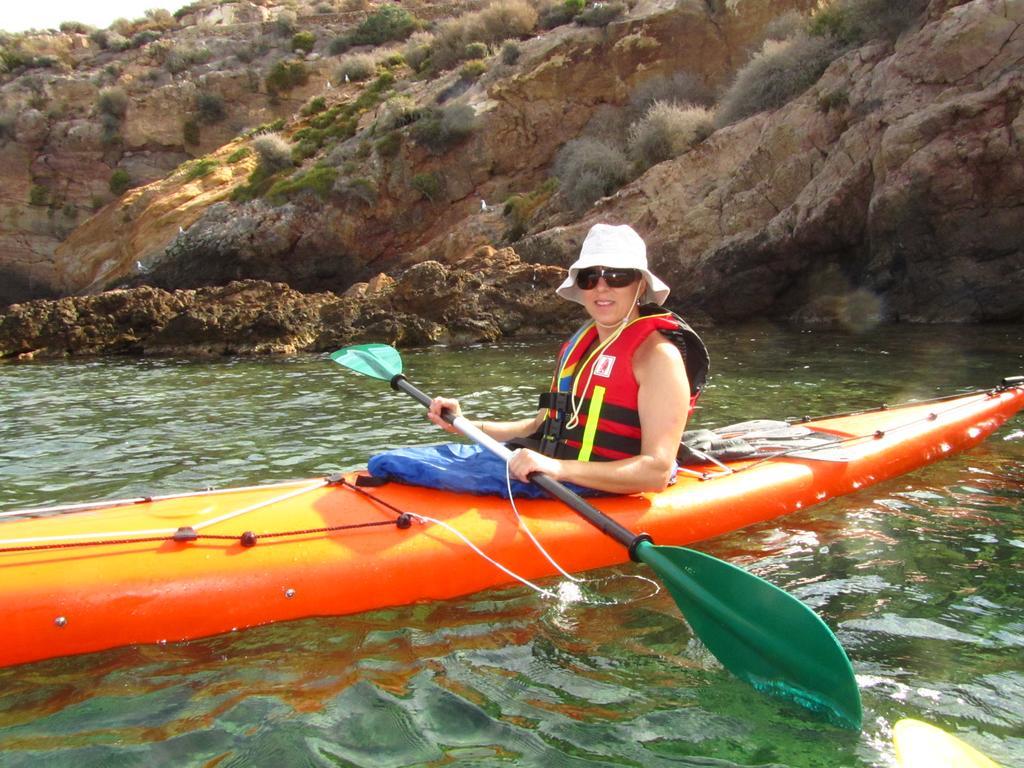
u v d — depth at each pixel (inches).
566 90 786.2
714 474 147.5
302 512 119.6
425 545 116.1
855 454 164.6
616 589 119.8
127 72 1258.6
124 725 88.4
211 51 1269.7
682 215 613.6
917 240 501.4
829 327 518.6
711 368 356.2
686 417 121.2
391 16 1227.2
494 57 865.5
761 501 143.6
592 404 123.9
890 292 534.6
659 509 131.6
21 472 204.4
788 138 573.6
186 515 116.9
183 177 962.1
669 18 759.7
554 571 121.7
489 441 126.6
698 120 669.3
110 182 1172.5
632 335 122.1
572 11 916.6
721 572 98.4
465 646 104.3
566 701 93.0
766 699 93.3
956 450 186.5
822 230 534.6
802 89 609.3
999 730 86.2
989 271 491.8
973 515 148.6
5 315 555.8
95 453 223.8
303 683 96.0
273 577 108.6
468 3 1311.5
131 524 113.1
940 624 109.1
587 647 104.5
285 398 313.7
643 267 121.9
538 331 575.2
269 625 107.1
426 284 562.9
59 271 1015.0
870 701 91.6
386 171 802.2
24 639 97.3
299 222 796.6
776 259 561.6
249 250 798.5
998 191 470.0
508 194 792.9
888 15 554.9
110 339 549.3
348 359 162.1
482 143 795.4
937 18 513.3
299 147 888.9
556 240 643.5
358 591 111.0
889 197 491.2
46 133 1181.1
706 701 92.9
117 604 101.7
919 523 144.7
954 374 322.3
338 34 1273.4
